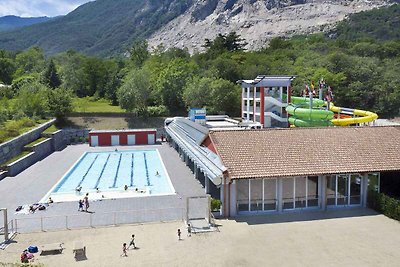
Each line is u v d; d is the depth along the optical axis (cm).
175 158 5469
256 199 3066
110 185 4119
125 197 3562
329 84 9306
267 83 6066
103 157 5703
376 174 3238
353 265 2169
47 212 3161
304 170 3055
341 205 3197
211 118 6662
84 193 3762
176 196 3556
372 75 9838
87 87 11900
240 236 2602
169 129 6391
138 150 6238
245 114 6731
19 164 4769
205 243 2495
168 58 12988
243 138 3331
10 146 4941
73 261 2252
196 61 12962
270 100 6103
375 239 2520
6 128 5912
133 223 2866
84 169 4903
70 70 11644
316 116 4988
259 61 11669
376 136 3522
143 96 8475
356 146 3366
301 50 13238
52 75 11031
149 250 2398
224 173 2919
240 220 2911
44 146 5878
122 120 8212
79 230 2744
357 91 9494
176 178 4250
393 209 2894
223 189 2984
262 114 6006
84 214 3091
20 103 7731
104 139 6762
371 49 12362
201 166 3381
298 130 3491
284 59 11806
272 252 2353
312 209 3138
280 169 3041
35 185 4056
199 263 2227
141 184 4131
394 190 3300
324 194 3133
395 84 9606
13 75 13388
